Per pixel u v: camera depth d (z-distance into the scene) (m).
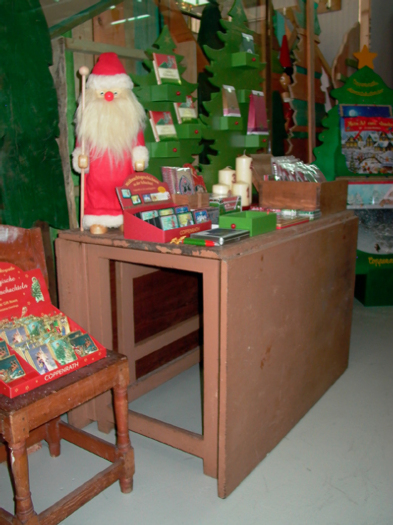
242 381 1.53
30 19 1.66
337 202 2.18
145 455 1.80
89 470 1.68
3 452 1.66
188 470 1.70
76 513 1.48
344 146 3.35
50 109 1.77
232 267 1.38
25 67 1.67
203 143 2.41
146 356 2.23
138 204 1.66
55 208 1.85
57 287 1.93
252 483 1.62
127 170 1.74
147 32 2.11
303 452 1.79
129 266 2.00
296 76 3.29
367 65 3.38
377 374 2.42
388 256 3.38
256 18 2.73
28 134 1.71
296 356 1.89
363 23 4.07
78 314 1.81
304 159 3.50
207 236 1.47
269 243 1.61
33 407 1.19
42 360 1.31
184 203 1.87
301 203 1.98
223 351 1.42
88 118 1.67
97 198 1.73
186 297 2.47
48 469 1.69
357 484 1.61
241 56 2.28
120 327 2.03
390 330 3.00
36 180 1.76
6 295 1.44
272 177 2.23
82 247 1.74
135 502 1.53
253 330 1.55
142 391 2.08
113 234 1.69
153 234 1.54
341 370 2.41
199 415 2.05
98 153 1.69
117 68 1.72
